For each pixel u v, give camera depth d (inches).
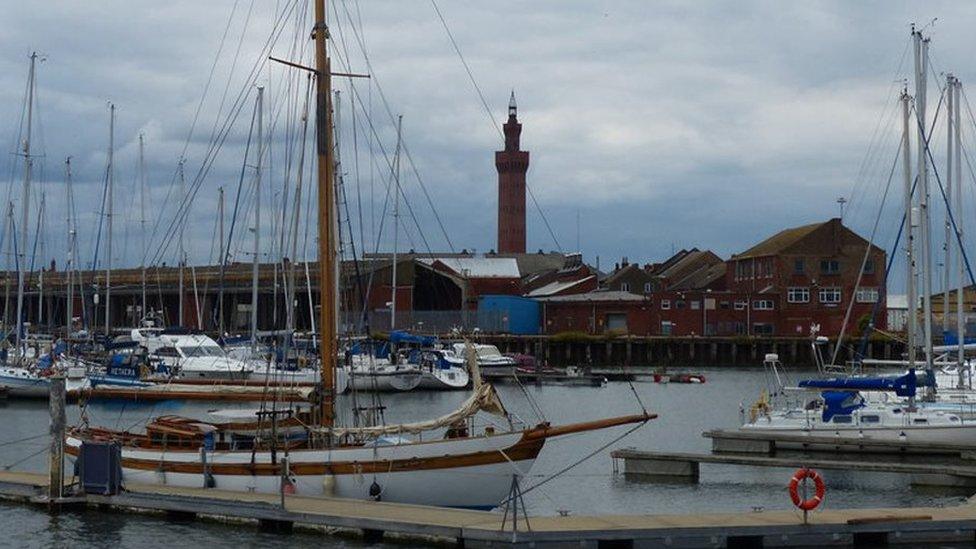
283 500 1216.8
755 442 1932.8
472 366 1352.1
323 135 1437.0
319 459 1300.4
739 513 1229.7
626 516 1205.7
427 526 1136.8
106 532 1221.7
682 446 2097.7
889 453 1888.5
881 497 1534.2
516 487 1117.7
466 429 1337.4
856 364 2667.3
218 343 3472.0
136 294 5270.7
